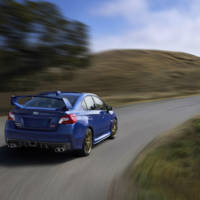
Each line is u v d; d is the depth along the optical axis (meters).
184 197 4.02
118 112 16.73
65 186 4.73
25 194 4.31
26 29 19.33
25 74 21.56
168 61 92.25
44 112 6.09
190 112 17.25
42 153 6.86
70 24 21.98
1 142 7.86
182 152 6.27
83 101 7.04
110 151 7.45
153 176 5.03
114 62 72.69
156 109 18.78
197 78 57.12
